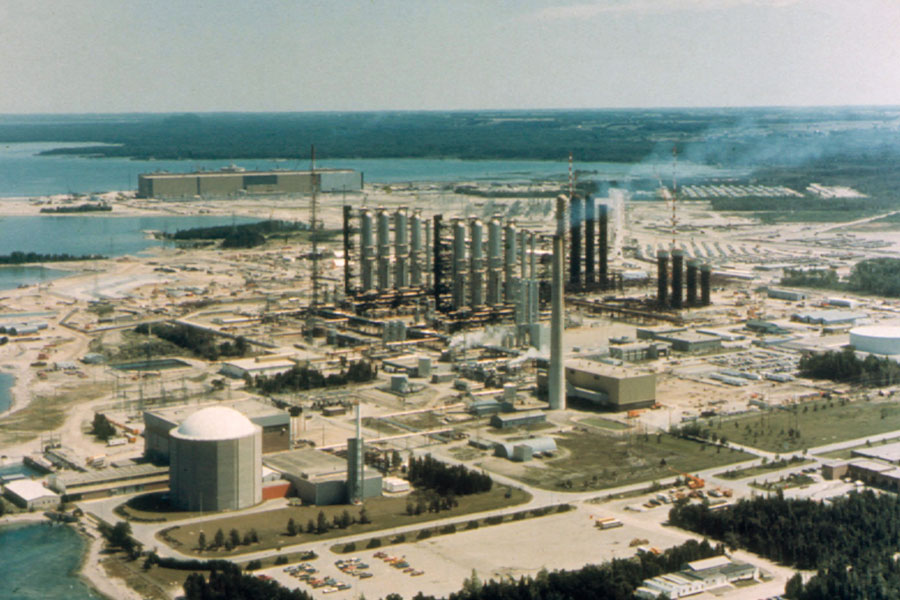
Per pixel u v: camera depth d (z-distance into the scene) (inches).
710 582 7564.0
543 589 7436.0
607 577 7539.4
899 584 7495.1
